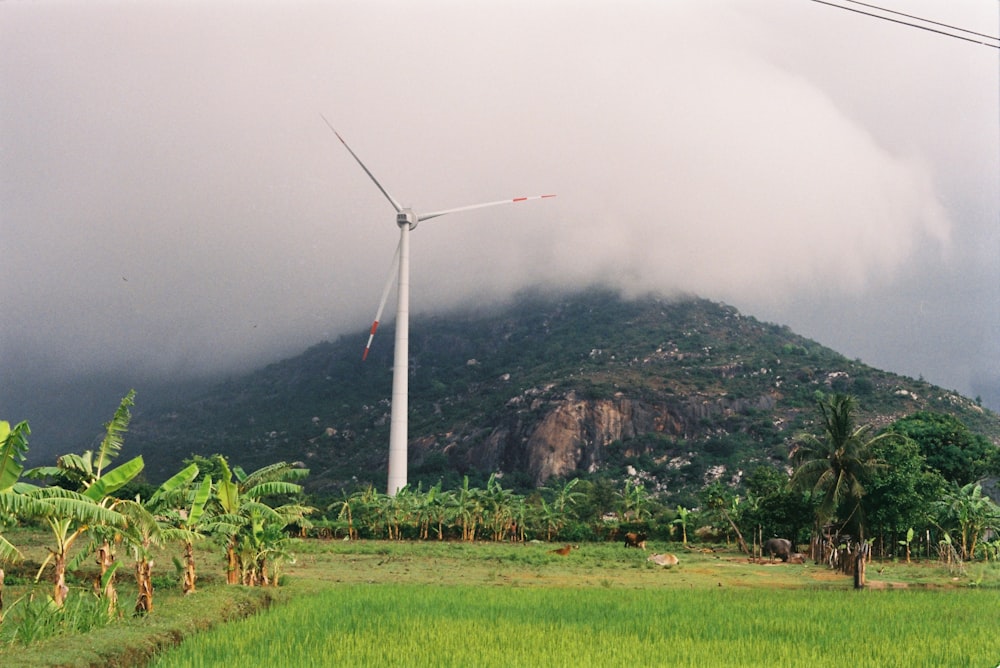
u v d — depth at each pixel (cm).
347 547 7644
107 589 2703
